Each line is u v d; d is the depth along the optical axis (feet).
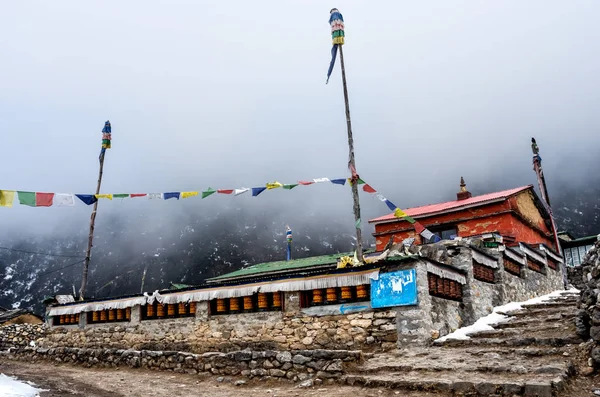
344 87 56.95
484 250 57.72
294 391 33.40
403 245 49.24
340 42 58.03
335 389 32.35
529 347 35.86
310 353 36.70
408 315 41.47
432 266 44.50
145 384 40.65
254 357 39.65
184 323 56.29
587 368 29.35
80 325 67.92
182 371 44.78
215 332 53.16
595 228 247.09
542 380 26.68
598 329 29.91
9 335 74.64
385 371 33.76
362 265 44.75
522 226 78.64
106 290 232.73
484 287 53.98
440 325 43.80
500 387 26.73
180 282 232.32
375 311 43.52
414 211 85.76
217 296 53.31
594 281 33.42
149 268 244.42
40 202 42.47
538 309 51.01
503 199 73.67
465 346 39.24
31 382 40.60
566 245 97.30
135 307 61.82
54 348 61.21
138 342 59.98
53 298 74.90
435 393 28.55
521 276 65.82
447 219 79.51
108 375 46.34
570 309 46.55
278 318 49.01
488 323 46.52
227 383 38.88
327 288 46.60
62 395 35.35
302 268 85.97
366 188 53.11
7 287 252.21
